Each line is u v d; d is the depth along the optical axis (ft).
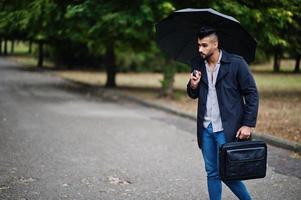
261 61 136.46
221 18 14.17
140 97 54.03
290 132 32.22
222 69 14.19
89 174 21.62
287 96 58.49
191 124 37.65
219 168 13.83
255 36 50.57
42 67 117.91
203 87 14.55
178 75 96.68
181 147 28.22
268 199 18.26
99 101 53.06
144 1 44.34
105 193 18.76
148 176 21.45
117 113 43.24
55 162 23.84
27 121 37.19
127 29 48.60
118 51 69.51
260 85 75.41
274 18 47.85
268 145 29.37
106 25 49.67
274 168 23.21
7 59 160.66
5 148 26.99
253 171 13.76
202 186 19.95
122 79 84.48
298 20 53.72
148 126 36.06
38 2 50.19
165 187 19.72
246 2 47.98
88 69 113.80
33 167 22.76
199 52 14.28
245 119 14.07
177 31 15.30
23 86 69.97
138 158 25.08
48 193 18.67
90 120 38.42
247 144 13.76
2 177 20.89
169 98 52.75
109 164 23.63
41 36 58.59
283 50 60.44
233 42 14.93
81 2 48.55
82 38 62.75
